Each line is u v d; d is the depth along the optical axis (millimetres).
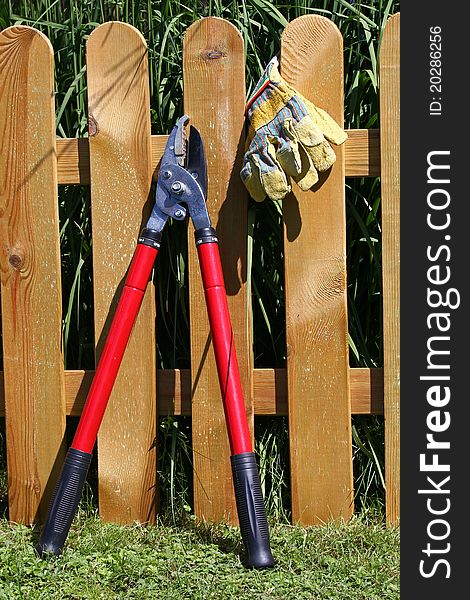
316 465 2660
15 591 2195
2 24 2930
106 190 2633
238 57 2549
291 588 2221
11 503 2754
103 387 2436
